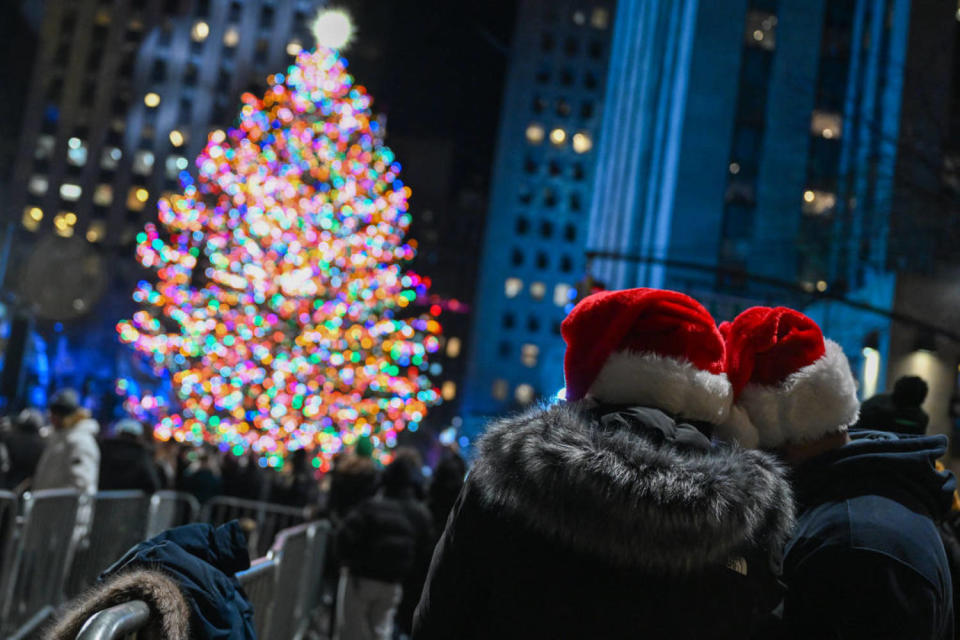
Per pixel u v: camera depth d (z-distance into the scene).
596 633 2.21
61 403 9.75
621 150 68.19
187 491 15.22
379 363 40.75
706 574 2.20
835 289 32.09
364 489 12.45
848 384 3.10
